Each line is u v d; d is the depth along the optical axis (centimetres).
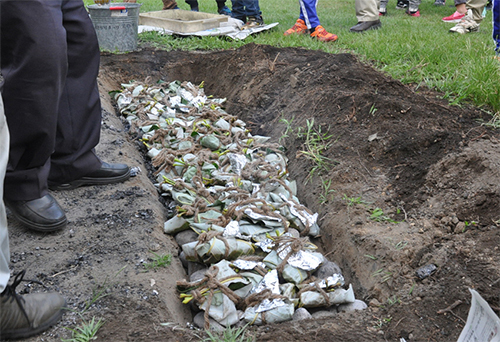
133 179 339
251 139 414
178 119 454
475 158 292
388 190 313
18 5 227
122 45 601
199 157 368
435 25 755
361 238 276
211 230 276
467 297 210
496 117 355
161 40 647
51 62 237
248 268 255
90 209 292
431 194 294
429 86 430
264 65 523
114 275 236
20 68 235
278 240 270
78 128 297
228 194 322
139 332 201
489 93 379
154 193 340
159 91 529
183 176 358
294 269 259
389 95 400
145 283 231
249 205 303
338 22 794
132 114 481
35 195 260
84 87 295
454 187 287
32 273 236
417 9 900
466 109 377
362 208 299
